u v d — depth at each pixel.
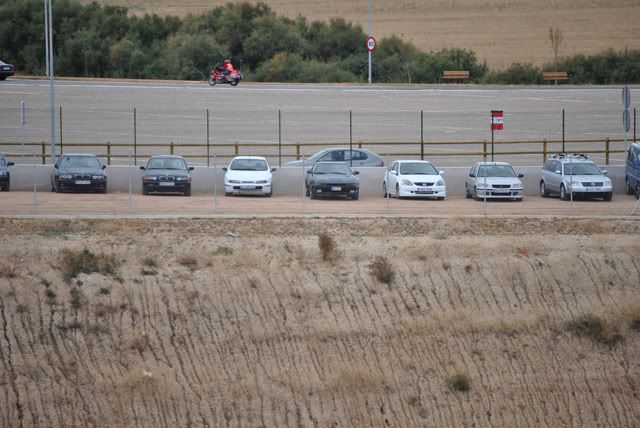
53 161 157.38
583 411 97.69
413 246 113.19
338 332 101.12
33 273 103.94
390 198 149.38
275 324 101.62
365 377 96.06
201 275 105.69
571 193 134.25
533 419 96.25
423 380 97.69
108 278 104.38
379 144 181.00
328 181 145.00
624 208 138.12
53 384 93.31
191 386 94.38
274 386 95.12
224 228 119.56
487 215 129.12
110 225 119.31
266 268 107.19
